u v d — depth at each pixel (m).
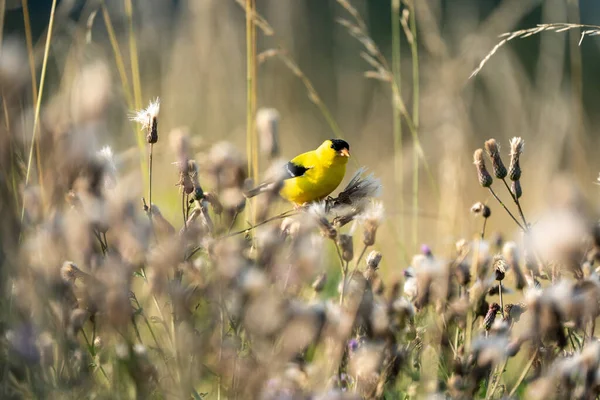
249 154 8.01
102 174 3.99
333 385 4.27
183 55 13.38
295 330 4.00
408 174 12.89
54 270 4.09
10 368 4.18
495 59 13.75
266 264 4.37
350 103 17.55
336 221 5.02
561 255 4.23
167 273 4.18
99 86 3.78
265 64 15.49
